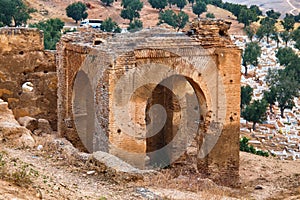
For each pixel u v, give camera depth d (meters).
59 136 28.28
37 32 30.08
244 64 102.19
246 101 71.62
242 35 142.12
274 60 115.62
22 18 96.25
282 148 54.91
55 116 30.75
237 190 23.53
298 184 24.95
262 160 29.83
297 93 77.94
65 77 27.47
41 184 16.27
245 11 146.75
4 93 29.69
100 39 26.03
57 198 15.19
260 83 92.25
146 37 24.19
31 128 28.92
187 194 19.33
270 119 71.75
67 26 111.56
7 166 17.23
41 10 122.75
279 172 27.48
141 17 130.88
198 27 24.92
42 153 22.45
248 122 69.19
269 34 139.50
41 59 30.28
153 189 19.28
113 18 131.50
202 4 143.38
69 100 27.58
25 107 30.17
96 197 16.73
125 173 19.58
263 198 22.55
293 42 140.62
